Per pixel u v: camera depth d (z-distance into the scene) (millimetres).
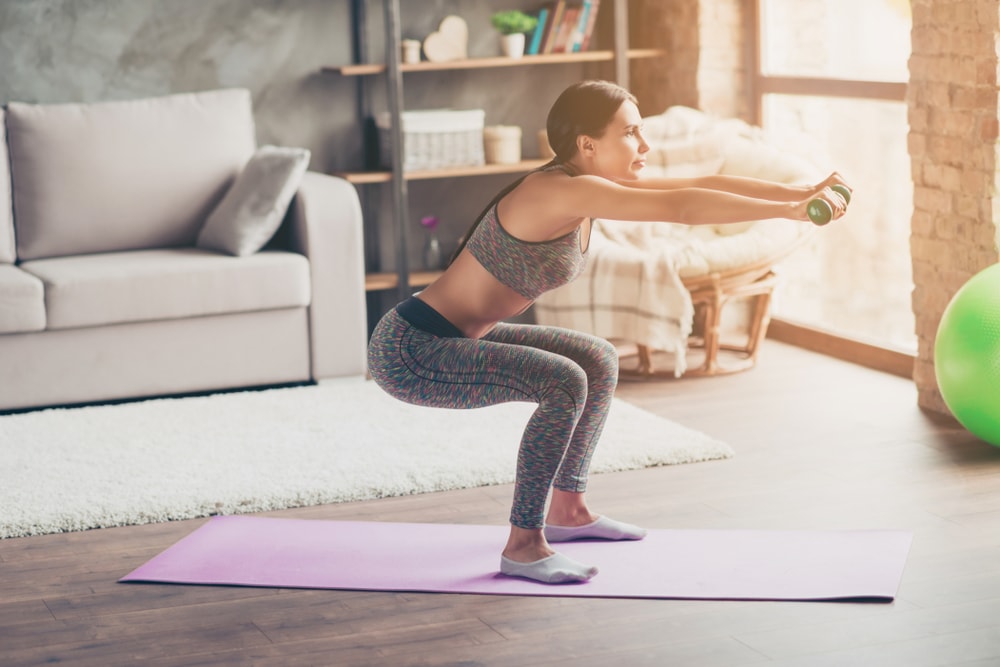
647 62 6047
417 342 2955
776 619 2736
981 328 3748
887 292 4922
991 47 3996
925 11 4258
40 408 4766
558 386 2883
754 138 5242
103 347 4715
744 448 4039
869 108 4906
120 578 3121
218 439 4215
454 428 4258
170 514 3557
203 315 4824
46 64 5359
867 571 2959
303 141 5715
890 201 4844
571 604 2854
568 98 2918
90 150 5090
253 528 3438
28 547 3369
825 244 5238
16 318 4559
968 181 4145
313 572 3100
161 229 5172
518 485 2975
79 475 3871
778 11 5457
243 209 4938
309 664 2604
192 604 2941
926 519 3338
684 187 2930
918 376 4426
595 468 3826
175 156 5188
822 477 3723
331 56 5699
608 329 4887
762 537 3232
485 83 5945
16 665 2645
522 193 2852
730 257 4852
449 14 5820
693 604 2830
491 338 3168
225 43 5555
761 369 5059
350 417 4434
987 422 3793
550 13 5762
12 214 5074
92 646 2730
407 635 2729
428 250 5805
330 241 4949
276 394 4770
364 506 3621
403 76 5820
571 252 2887
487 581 2996
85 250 5102
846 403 4512
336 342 5008
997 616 2713
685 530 3309
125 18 5426
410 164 5523
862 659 2533
